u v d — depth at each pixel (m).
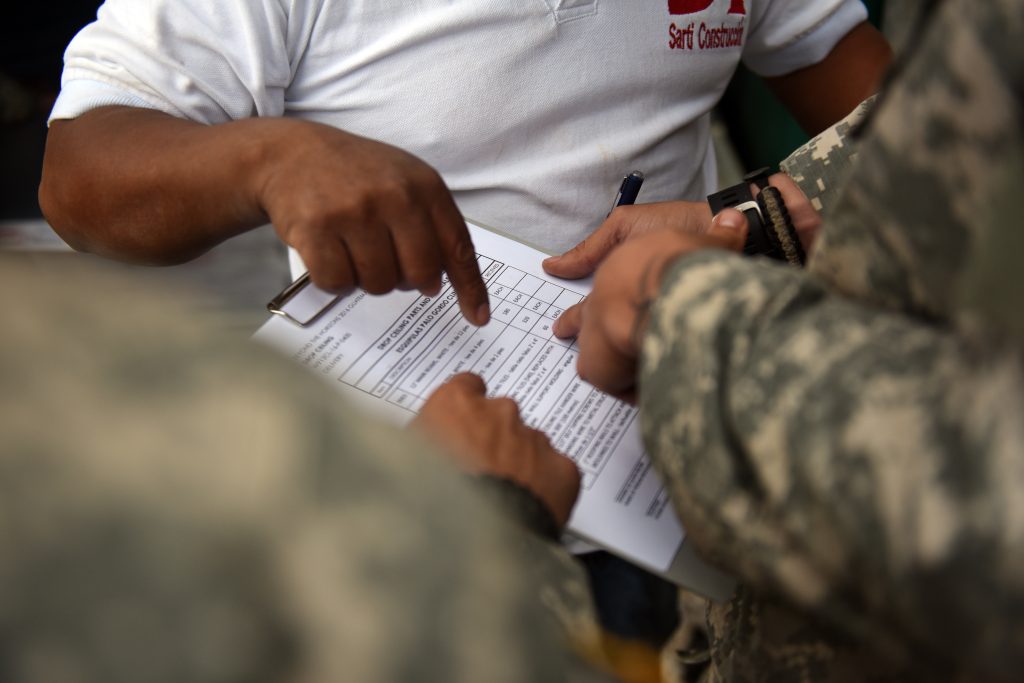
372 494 0.22
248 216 0.80
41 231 1.60
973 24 0.35
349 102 0.97
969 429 0.32
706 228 0.85
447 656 0.22
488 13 0.92
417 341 0.73
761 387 0.38
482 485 0.49
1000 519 0.31
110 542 0.19
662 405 0.43
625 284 0.52
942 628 0.33
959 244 0.38
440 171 1.00
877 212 0.41
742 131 1.73
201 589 0.20
